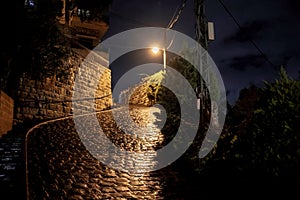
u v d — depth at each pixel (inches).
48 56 613.0
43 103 697.0
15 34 542.9
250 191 283.0
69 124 673.6
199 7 434.0
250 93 365.7
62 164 383.9
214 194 318.7
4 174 319.0
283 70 286.2
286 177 241.8
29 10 583.8
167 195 316.2
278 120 269.1
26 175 306.2
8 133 546.6
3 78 556.4
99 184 331.9
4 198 261.3
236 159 323.0
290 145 248.1
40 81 698.2
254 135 291.7
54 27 629.3
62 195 287.7
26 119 641.6
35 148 438.0
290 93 271.0
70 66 799.7
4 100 532.1
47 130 580.7
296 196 233.6
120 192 314.3
